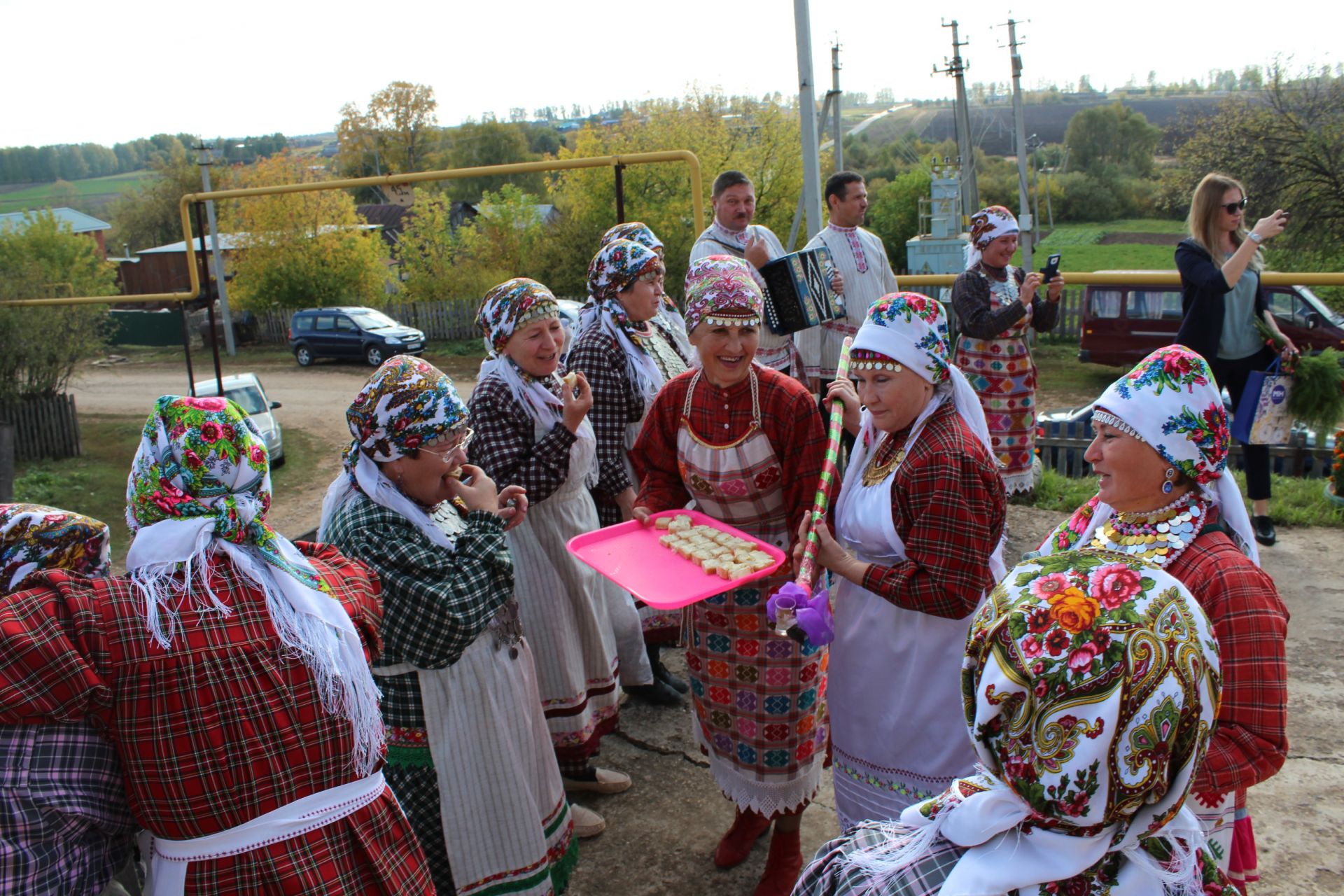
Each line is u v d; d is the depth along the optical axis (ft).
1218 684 4.27
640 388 12.34
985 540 7.89
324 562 6.80
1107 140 223.51
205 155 104.68
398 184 24.80
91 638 5.46
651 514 10.25
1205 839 4.87
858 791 8.94
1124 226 175.63
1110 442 6.48
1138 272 18.11
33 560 6.11
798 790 9.56
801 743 9.48
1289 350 17.17
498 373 10.62
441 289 113.91
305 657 5.96
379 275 118.11
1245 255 16.46
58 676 5.29
